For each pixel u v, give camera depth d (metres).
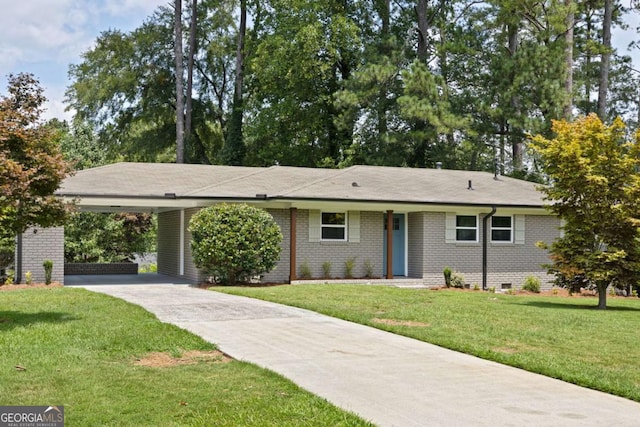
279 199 20.70
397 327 11.53
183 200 20.66
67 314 12.31
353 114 35.94
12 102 11.27
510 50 38.31
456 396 7.28
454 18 40.53
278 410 6.49
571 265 16.52
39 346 9.22
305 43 35.91
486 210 23.72
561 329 11.79
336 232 22.81
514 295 19.69
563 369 8.52
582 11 39.00
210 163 47.66
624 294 22.00
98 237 29.36
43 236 19.77
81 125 33.34
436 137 35.28
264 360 8.89
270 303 14.82
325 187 22.27
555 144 16.52
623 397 7.47
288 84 38.72
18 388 7.09
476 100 34.03
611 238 16.33
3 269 23.44
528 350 9.84
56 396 6.83
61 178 11.61
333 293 16.84
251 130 40.88
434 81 33.91
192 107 46.31
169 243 25.41
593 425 6.36
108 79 43.47
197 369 8.20
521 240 24.47
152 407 6.52
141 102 45.12
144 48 44.62
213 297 15.96
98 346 9.34
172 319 12.18
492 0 35.47
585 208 16.52
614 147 16.27
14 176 10.38
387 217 22.59
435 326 11.82
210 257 19.06
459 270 23.59
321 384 7.68
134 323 11.26
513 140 35.78
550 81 32.19
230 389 7.27
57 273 19.91
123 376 7.71
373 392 7.37
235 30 47.09
